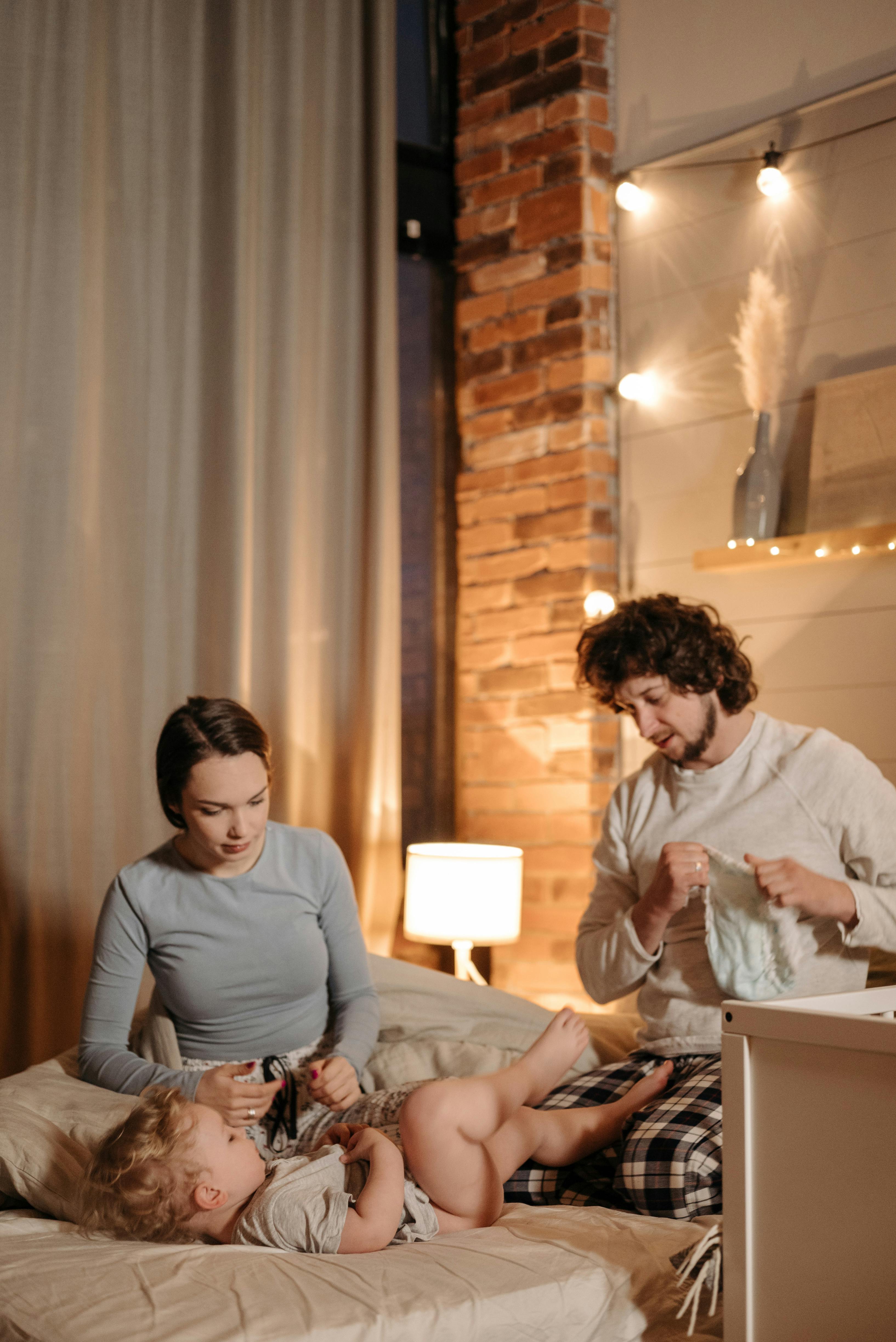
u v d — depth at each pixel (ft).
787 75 8.57
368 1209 4.57
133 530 8.71
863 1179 3.66
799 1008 3.98
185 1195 4.68
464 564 10.40
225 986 5.94
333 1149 4.90
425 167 10.69
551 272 9.74
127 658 8.67
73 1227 4.80
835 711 8.12
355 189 9.90
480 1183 5.04
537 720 9.66
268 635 9.34
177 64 9.01
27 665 8.20
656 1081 5.75
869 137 8.07
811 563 8.27
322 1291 3.99
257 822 5.81
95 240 8.64
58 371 8.37
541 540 9.73
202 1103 5.26
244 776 5.70
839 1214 3.70
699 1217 5.10
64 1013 8.20
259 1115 5.25
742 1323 3.90
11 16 8.23
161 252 8.87
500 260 10.17
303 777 9.47
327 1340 3.69
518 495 9.93
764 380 8.47
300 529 9.56
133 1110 4.93
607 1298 4.27
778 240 8.54
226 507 9.04
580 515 9.42
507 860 8.30
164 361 8.89
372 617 9.72
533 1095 5.50
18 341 8.23
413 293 10.92
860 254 8.08
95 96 8.64
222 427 9.07
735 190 8.82
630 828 6.46
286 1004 6.08
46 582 8.28
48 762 8.23
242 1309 3.81
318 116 9.70
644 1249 4.56
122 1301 3.88
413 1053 6.52
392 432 9.84
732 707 6.07
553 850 9.46
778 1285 3.84
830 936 5.71
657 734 6.06
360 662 9.80
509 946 9.72
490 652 10.09
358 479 9.87
